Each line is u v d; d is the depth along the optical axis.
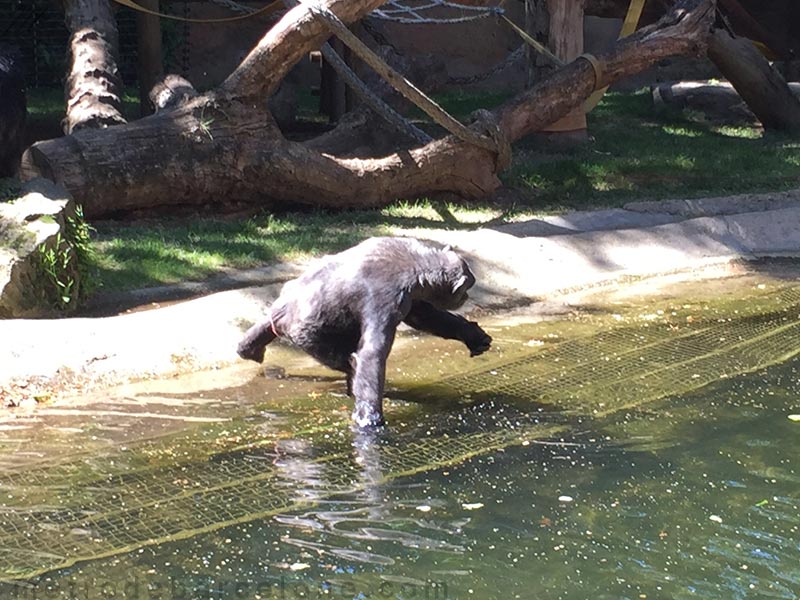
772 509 8.09
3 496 8.15
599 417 9.04
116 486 8.26
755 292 11.21
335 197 12.39
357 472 8.41
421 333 10.30
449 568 7.62
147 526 7.91
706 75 22.86
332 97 16.80
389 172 12.48
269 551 7.73
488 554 7.71
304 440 8.75
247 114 12.05
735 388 9.41
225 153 11.98
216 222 12.02
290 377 9.59
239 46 21.08
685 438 8.78
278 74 12.09
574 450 8.65
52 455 8.55
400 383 9.52
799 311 10.77
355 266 9.01
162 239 11.46
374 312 8.94
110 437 8.76
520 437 8.80
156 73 14.47
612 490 8.25
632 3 14.81
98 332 9.63
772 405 9.18
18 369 9.28
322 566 7.63
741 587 7.52
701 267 11.80
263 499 8.15
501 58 22.58
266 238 11.61
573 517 8.01
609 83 13.60
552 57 14.26
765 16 22.47
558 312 10.73
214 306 10.09
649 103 19.53
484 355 9.92
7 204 10.30
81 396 9.24
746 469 8.45
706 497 8.18
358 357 8.92
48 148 11.54
